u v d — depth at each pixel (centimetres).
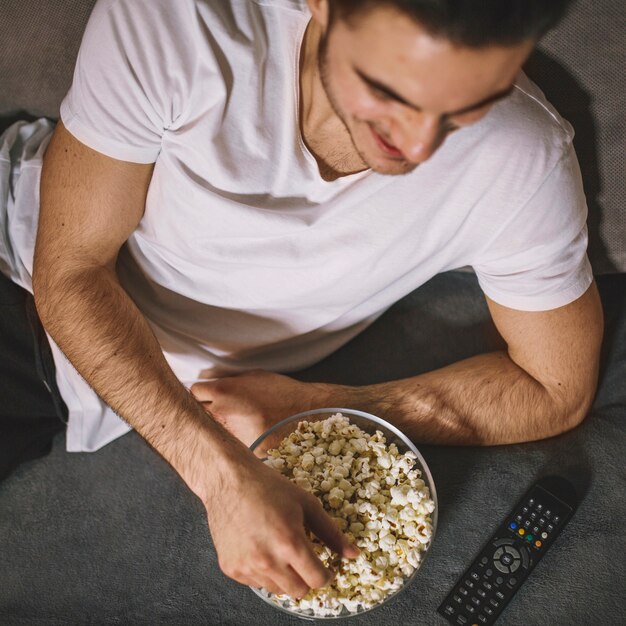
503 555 107
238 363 128
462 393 120
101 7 92
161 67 92
